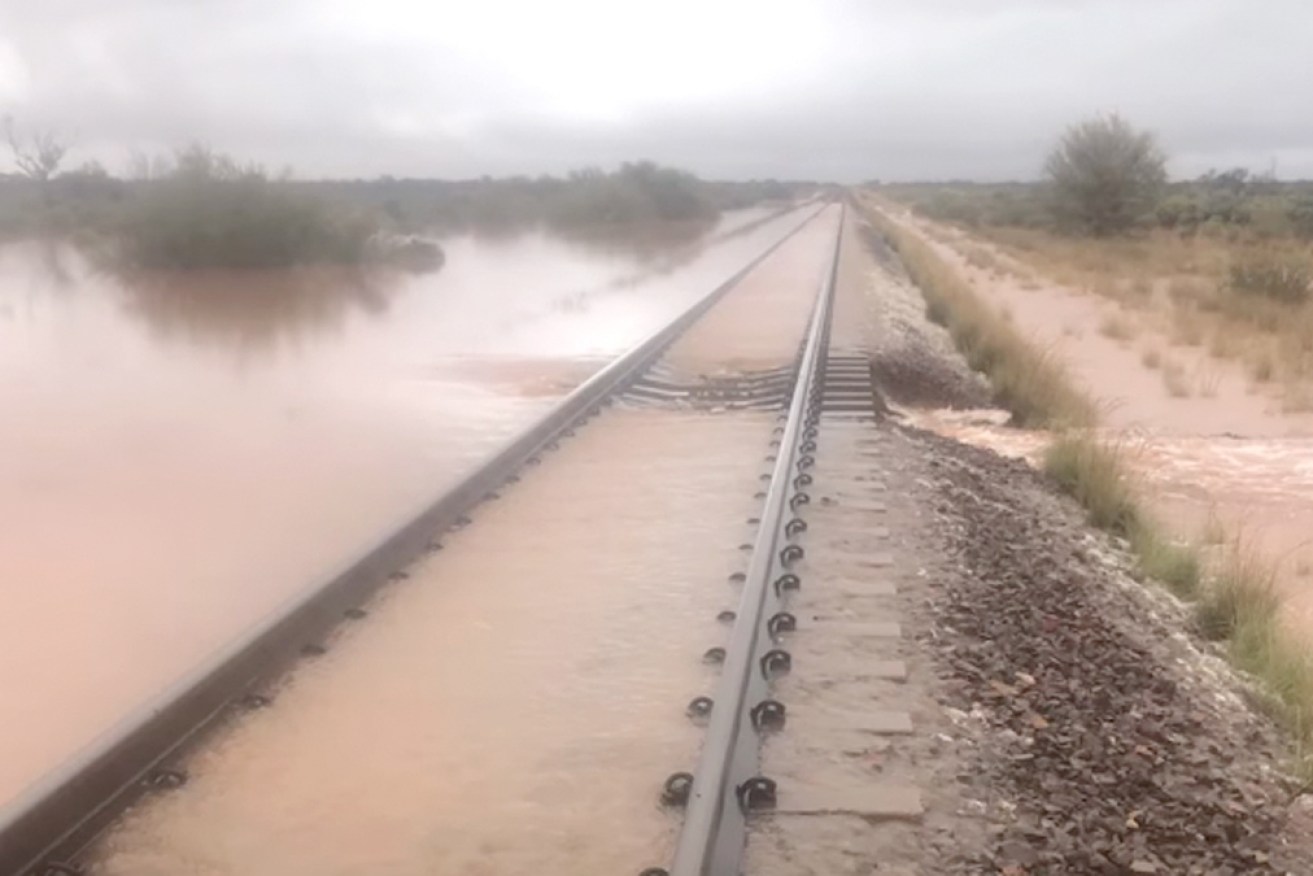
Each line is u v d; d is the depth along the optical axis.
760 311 23.55
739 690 4.76
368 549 6.70
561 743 4.84
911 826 4.27
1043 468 11.50
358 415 13.17
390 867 4.00
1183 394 16.78
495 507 8.53
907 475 9.70
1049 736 5.06
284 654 5.59
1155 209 55.62
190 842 4.15
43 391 14.86
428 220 69.25
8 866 3.82
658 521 8.16
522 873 3.96
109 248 35.69
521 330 21.20
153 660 6.29
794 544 7.31
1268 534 10.06
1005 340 19.00
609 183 75.00
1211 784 4.82
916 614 6.38
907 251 38.62
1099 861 4.11
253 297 27.39
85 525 8.77
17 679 6.03
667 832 4.18
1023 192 104.19
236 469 10.59
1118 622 6.91
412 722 5.04
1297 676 6.29
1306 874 4.25
